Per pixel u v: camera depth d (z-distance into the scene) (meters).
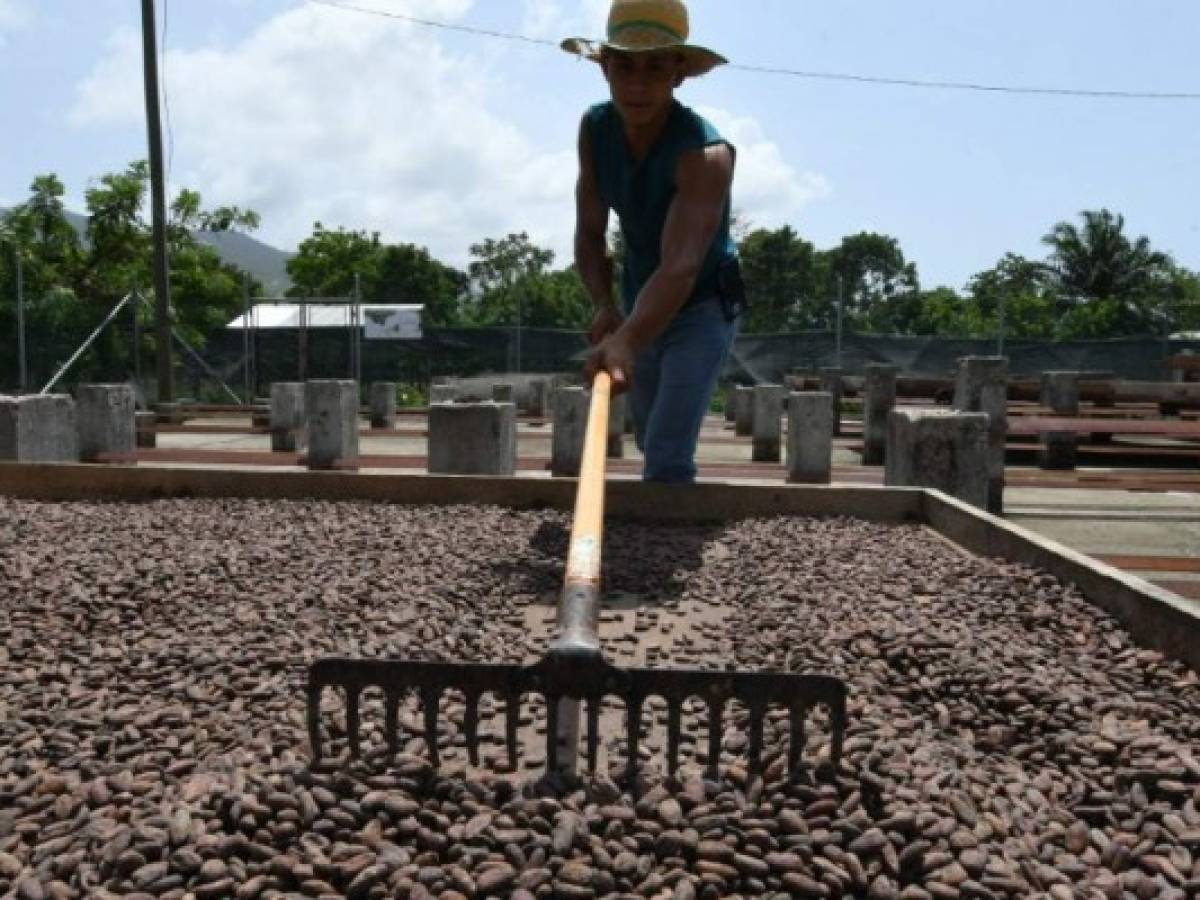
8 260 28.17
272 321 25.05
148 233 31.38
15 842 2.18
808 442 8.80
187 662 3.35
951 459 6.74
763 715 2.35
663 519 6.04
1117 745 2.70
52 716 2.88
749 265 56.06
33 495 6.57
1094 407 17.12
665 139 5.04
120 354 25.98
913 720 2.91
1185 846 2.23
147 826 2.16
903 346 25.42
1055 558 4.40
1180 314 51.19
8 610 3.90
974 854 2.11
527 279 51.06
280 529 5.46
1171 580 5.54
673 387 5.80
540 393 17.39
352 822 2.17
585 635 2.41
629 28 4.76
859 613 3.91
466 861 2.05
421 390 26.30
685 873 2.04
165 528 5.48
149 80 17.86
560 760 2.59
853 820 2.19
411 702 2.96
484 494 6.27
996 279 61.00
